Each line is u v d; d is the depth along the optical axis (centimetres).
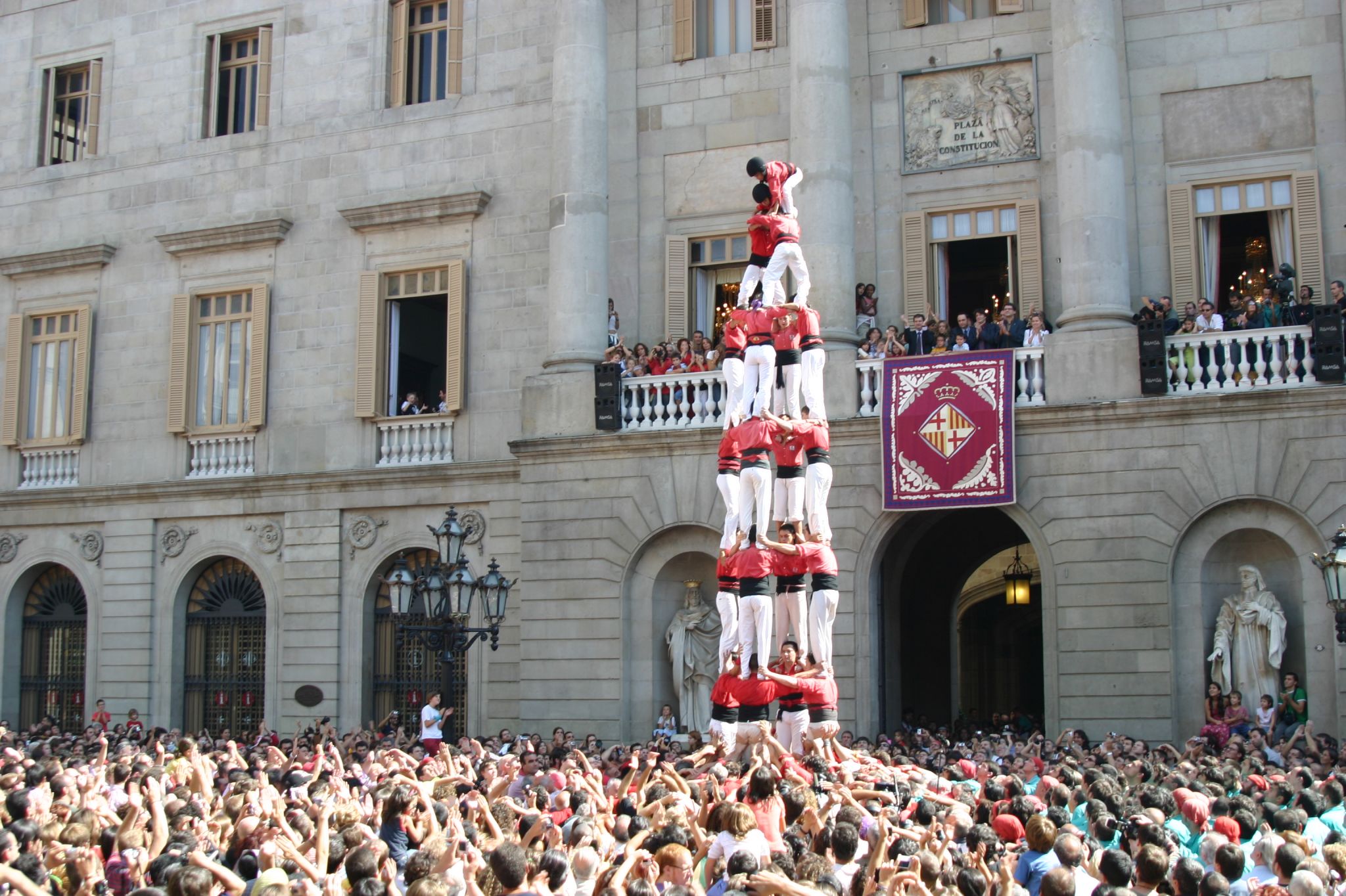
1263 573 2562
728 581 1653
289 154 3528
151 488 3516
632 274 3189
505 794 1514
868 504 2744
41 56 3838
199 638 3519
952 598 3531
